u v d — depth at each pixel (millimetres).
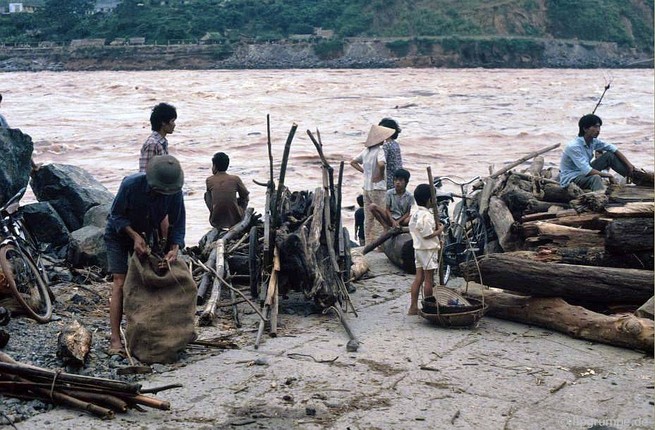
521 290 7422
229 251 8875
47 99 69312
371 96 73875
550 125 47312
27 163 9219
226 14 166375
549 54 166500
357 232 13633
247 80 103062
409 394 5766
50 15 168125
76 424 5219
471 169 30281
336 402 5621
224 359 6500
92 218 9812
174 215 6711
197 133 42375
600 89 88188
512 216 9312
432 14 173000
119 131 42656
